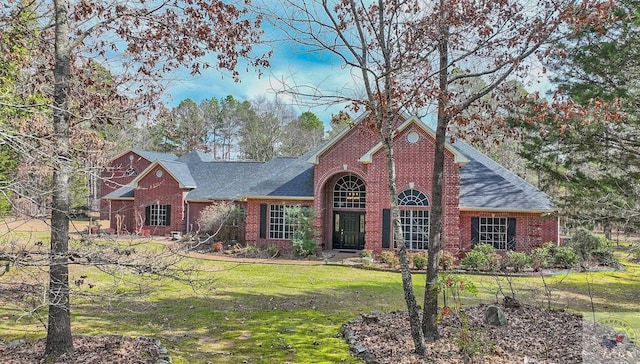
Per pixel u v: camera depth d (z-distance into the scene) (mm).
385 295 14742
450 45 8953
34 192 6215
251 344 9367
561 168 15195
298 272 19641
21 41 8070
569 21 7598
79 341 8641
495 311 10242
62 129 7375
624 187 13812
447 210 22500
